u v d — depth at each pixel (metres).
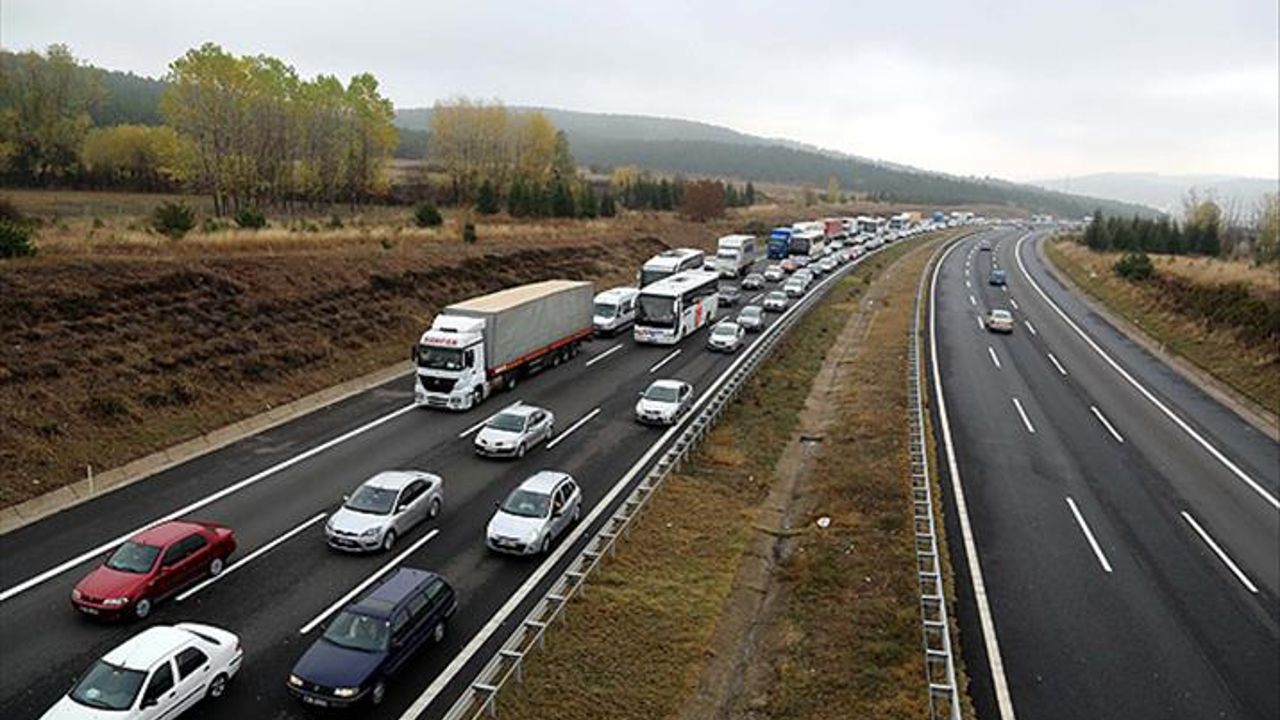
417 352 35.19
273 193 85.31
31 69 87.56
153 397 30.97
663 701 16.42
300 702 15.77
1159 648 18.05
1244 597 20.48
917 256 106.06
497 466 28.94
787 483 28.80
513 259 64.12
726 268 78.44
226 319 38.41
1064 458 30.31
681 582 21.11
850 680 16.84
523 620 19.02
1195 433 34.16
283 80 79.56
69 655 17.03
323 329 41.72
